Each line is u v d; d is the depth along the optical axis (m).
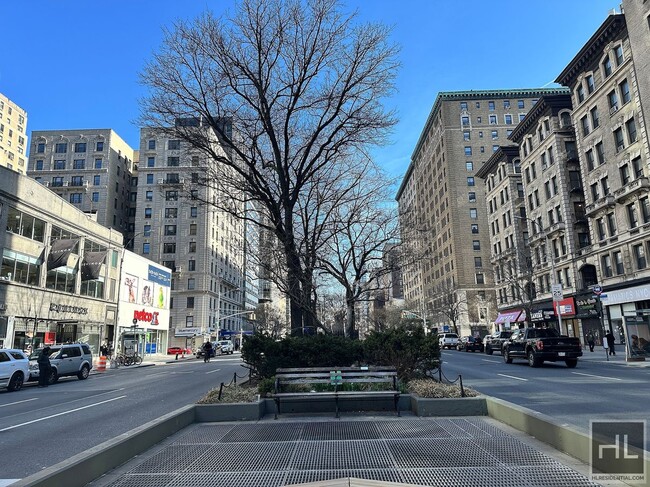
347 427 7.77
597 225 39.31
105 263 42.38
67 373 22.34
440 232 94.69
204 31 14.52
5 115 108.81
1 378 17.70
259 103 15.90
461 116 90.00
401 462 5.56
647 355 22.94
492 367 22.77
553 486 4.61
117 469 5.59
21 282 30.56
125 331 45.34
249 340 12.36
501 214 62.06
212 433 7.53
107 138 82.62
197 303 73.38
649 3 31.52
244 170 17.45
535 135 50.41
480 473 5.06
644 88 32.25
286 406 9.32
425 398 8.77
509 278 51.03
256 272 18.72
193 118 16.11
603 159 37.97
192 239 75.44
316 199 17.28
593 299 39.38
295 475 5.19
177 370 28.64
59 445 7.97
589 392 12.56
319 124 15.95
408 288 130.00
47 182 81.25
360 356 11.91
